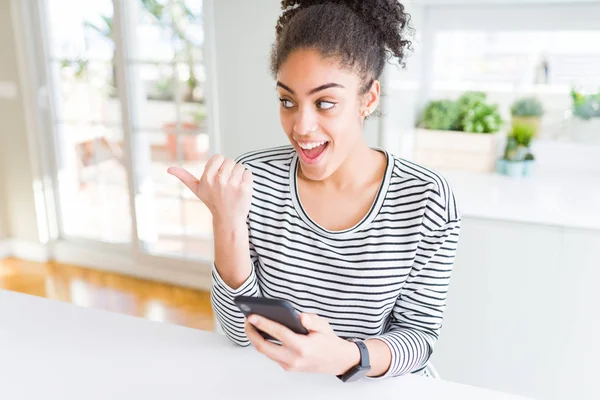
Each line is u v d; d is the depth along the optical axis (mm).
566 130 2174
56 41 3211
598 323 1624
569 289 1635
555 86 2150
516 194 1841
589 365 1667
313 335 724
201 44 2773
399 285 964
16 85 3215
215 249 842
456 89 2293
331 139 835
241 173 791
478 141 2150
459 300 1782
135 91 2977
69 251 3422
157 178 3168
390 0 853
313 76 793
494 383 1804
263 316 714
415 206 936
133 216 3133
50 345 943
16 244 3471
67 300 2920
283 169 991
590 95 2104
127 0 2846
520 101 2133
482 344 1786
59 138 3361
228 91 2275
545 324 1690
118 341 953
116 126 3221
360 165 942
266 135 2250
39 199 3361
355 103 841
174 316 2746
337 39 793
